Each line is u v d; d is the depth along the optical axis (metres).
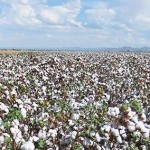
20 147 4.73
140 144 4.87
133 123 4.80
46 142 5.34
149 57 45.56
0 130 5.36
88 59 34.28
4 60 29.12
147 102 10.27
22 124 5.84
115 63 29.06
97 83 14.07
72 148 5.45
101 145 5.02
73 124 6.27
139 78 16.34
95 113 7.96
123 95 11.45
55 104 8.32
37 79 13.66
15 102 7.66
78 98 10.45
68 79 14.23
